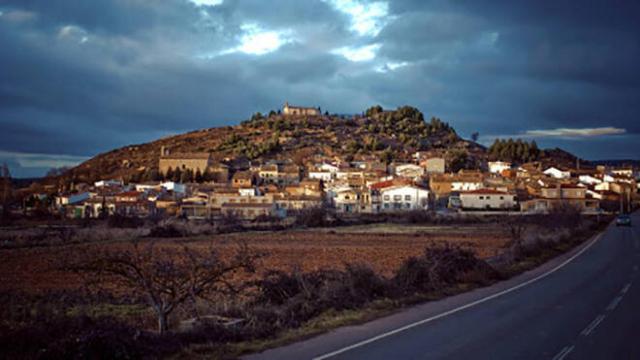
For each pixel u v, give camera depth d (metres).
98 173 182.25
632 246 43.97
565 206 74.12
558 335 12.88
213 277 14.80
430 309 16.56
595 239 52.47
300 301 15.94
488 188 116.94
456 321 14.63
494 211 105.62
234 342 12.31
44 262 37.06
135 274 15.38
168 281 14.65
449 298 18.77
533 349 11.49
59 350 10.47
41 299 22.06
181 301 14.37
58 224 78.19
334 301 16.58
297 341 12.34
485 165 183.50
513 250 32.41
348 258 37.88
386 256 39.34
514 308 16.70
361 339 12.48
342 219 88.50
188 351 11.30
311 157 177.50
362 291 17.81
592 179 156.88
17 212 97.88
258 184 136.50
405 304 17.33
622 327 13.83
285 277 18.12
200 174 146.38
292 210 102.25
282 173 145.62
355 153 187.00
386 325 14.12
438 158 156.75
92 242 52.75
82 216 94.44
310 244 50.69
